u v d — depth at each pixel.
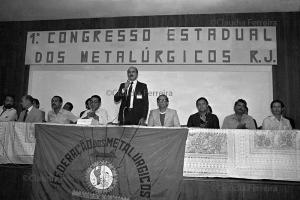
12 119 5.07
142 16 6.19
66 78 6.25
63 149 3.71
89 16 6.32
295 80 5.62
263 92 5.67
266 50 5.75
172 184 3.45
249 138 3.51
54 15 6.32
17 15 6.37
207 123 4.48
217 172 3.49
